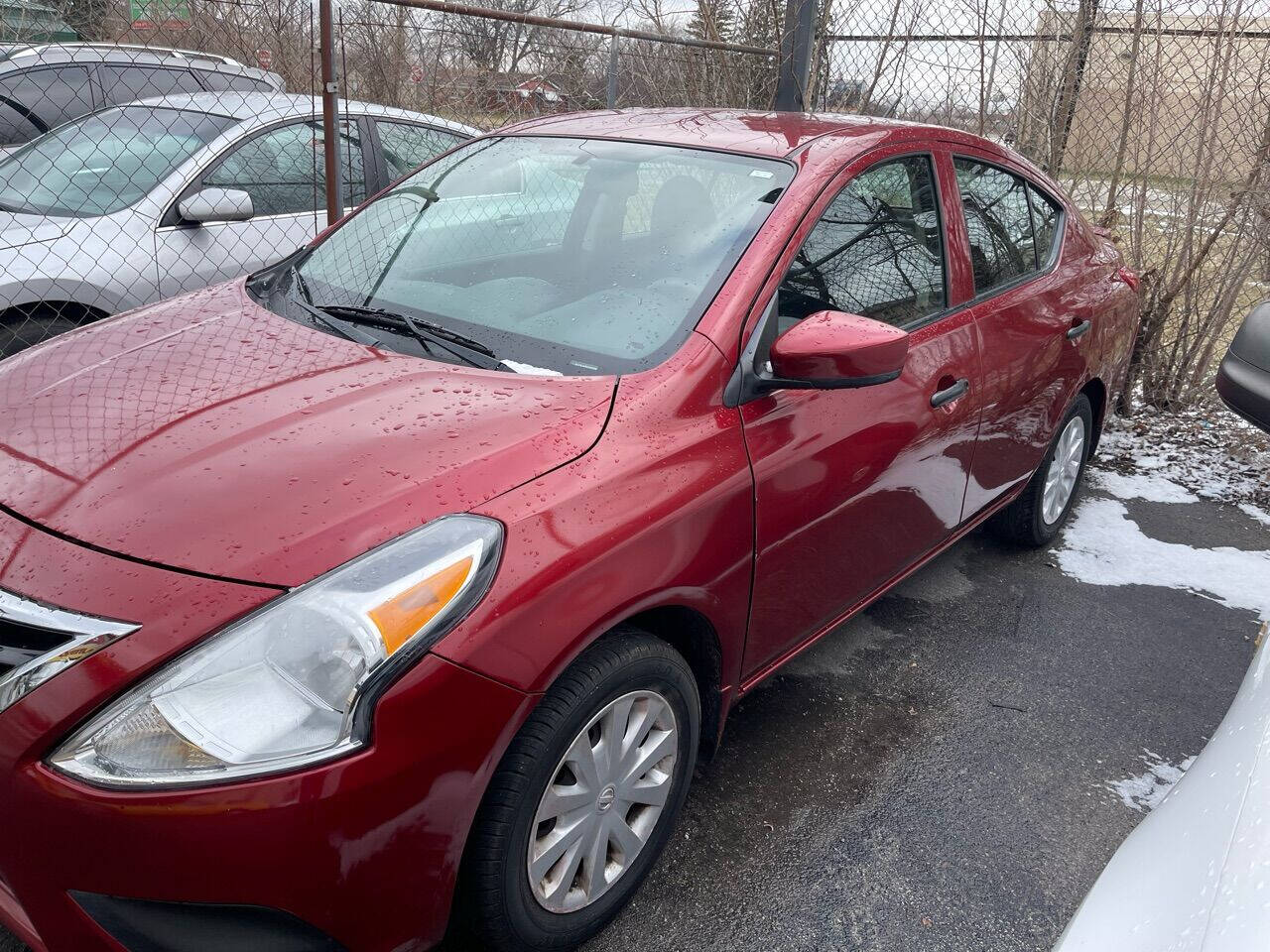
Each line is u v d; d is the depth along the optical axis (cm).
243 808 146
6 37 467
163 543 162
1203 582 399
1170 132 549
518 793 177
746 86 697
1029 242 362
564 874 195
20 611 154
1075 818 261
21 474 180
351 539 165
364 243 286
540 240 266
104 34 485
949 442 296
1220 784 151
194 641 152
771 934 217
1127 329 418
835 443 245
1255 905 117
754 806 256
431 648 160
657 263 247
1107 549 424
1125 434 563
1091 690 320
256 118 488
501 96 602
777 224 247
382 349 229
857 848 244
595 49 641
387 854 160
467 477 181
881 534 280
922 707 305
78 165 451
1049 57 584
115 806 144
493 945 188
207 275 452
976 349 305
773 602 240
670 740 213
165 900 148
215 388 207
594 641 186
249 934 153
